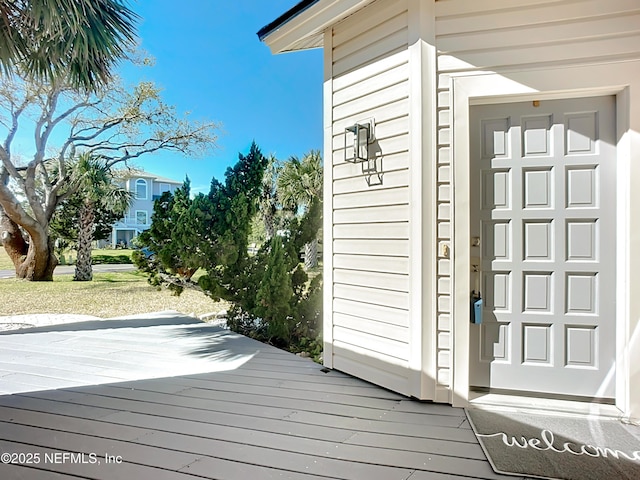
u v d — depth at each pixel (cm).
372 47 265
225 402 234
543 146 225
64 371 297
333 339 300
